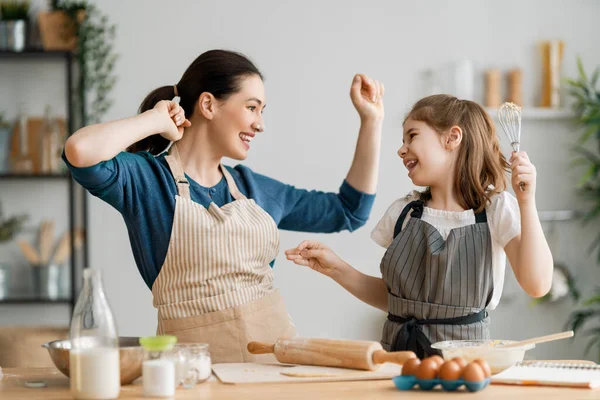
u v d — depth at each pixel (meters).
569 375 1.32
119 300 3.79
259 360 1.62
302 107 3.83
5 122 3.84
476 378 1.21
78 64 3.82
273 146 3.83
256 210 1.77
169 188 1.70
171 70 3.82
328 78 3.83
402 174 3.82
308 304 3.78
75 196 3.81
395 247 1.71
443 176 1.75
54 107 3.88
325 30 3.84
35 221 3.88
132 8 3.81
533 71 3.88
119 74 3.80
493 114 3.79
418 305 1.65
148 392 1.20
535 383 1.27
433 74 3.83
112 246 3.80
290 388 1.27
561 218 3.86
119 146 1.54
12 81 3.87
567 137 3.88
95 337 1.19
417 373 1.24
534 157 3.88
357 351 1.38
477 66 3.86
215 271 1.66
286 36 3.83
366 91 2.02
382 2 3.84
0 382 1.41
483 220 1.69
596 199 3.86
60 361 1.31
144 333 3.79
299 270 3.78
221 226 1.67
